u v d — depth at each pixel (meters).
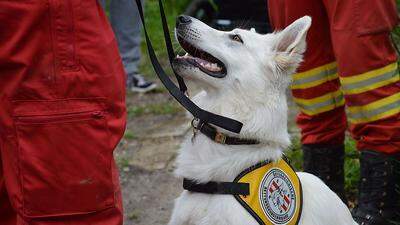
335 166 4.11
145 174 5.14
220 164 2.89
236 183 2.81
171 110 6.59
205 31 3.08
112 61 2.61
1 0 2.43
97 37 2.55
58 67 2.51
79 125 2.54
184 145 3.06
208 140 2.94
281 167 2.97
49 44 2.49
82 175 2.59
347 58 3.45
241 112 2.98
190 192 2.96
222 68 3.04
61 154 2.55
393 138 3.52
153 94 7.15
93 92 2.56
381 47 3.43
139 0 2.99
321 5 3.76
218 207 2.81
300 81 3.95
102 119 2.58
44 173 2.55
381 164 3.61
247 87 2.98
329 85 3.93
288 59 3.02
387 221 3.73
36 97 2.52
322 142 4.05
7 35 2.48
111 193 2.67
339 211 3.15
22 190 2.58
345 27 3.42
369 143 3.63
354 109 3.57
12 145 2.56
